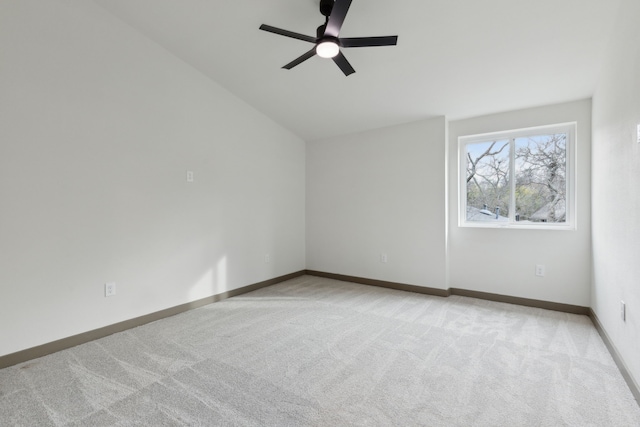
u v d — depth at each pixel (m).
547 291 3.42
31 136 2.35
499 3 2.23
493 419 1.66
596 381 2.00
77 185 2.60
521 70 2.86
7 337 2.25
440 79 3.15
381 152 4.33
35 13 2.37
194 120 3.50
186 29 2.94
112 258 2.81
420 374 2.10
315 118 4.33
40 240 2.40
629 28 1.93
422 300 3.75
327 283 4.59
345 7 1.97
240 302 3.69
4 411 1.74
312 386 1.97
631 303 1.92
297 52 3.10
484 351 2.43
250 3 2.56
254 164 4.23
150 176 3.10
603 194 2.63
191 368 2.19
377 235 4.39
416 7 2.36
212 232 3.69
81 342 2.60
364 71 3.19
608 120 2.45
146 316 3.05
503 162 3.75
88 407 1.77
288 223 4.82
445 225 3.85
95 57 2.70
